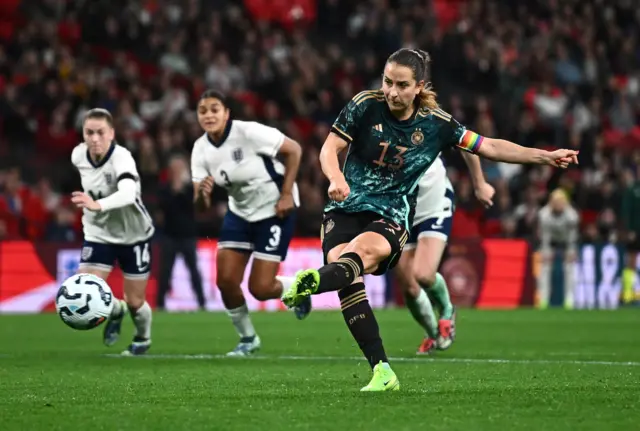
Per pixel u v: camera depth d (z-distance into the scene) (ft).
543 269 196.65
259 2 274.36
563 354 97.96
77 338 119.14
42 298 180.96
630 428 46.98
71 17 245.04
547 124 249.96
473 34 256.52
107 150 91.15
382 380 60.64
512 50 269.85
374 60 247.09
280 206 96.68
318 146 214.90
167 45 242.37
